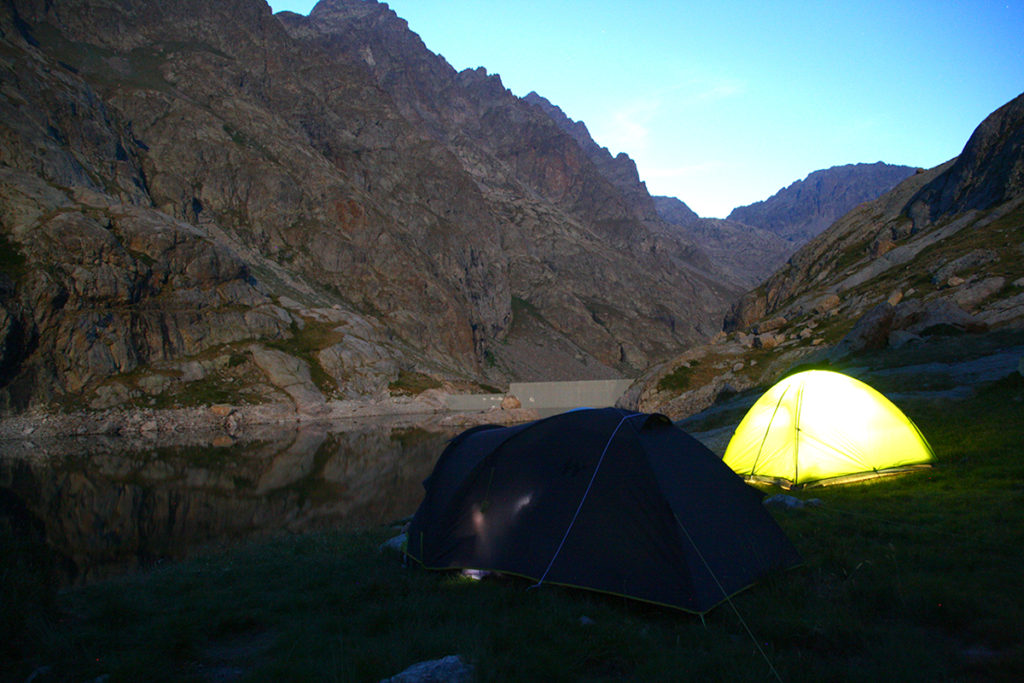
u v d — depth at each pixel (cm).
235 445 6009
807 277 8544
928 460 1642
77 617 846
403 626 748
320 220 16662
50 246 8475
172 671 672
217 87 18912
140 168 14400
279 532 2389
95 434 7094
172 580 1206
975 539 963
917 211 7481
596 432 962
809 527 1140
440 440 6500
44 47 16750
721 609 771
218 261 10612
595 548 866
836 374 1833
